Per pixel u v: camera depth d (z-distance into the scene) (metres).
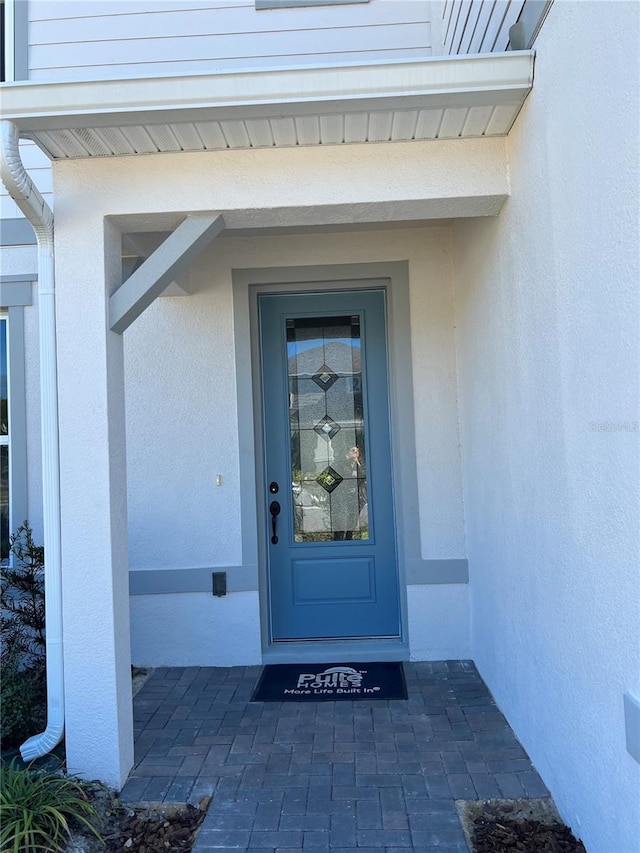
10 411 4.38
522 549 2.87
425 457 4.31
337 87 2.49
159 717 3.48
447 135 2.82
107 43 4.30
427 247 4.33
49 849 2.29
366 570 4.50
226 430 4.37
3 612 3.98
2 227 4.39
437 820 2.48
